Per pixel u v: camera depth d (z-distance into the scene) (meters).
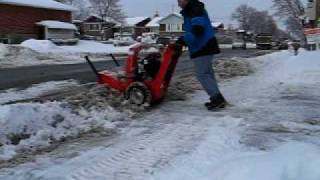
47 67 13.73
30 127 4.18
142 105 5.50
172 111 5.31
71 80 9.16
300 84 7.54
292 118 4.80
